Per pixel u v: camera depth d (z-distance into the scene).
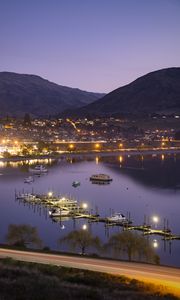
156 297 35.38
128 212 140.00
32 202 158.50
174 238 106.25
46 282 34.38
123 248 82.94
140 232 111.94
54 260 57.56
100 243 89.44
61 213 134.12
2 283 32.47
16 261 51.97
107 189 196.25
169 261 86.69
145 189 195.38
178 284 46.03
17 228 90.88
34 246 88.12
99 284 40.88
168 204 155.50
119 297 33.22
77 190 193.12
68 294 30.36
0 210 143.75
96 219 127.25
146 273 51.16
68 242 89.81
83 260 58.59
